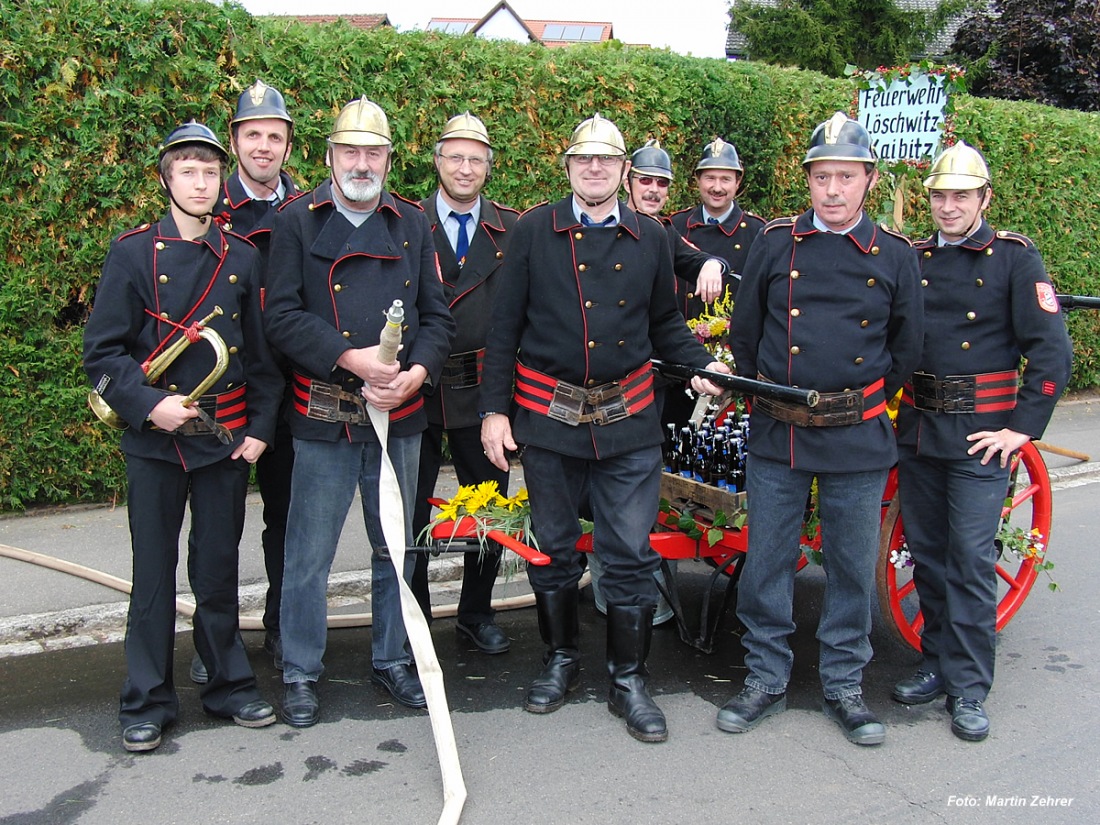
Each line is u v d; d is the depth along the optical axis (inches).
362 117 124.0
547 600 141.0
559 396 133.6
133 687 126.1
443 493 233.6
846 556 132.4
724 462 154.8
